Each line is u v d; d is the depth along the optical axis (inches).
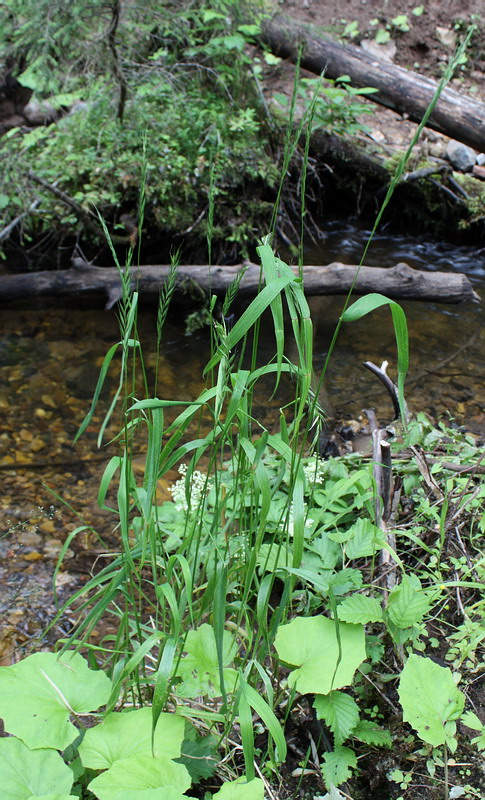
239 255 187.8
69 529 107.0
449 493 87.9
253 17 198.5
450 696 61.7
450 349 157.8
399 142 229.5
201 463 119.2
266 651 63.7
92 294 168.2
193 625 69.3
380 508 81.7
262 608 59.0
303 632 67.7
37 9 158.7
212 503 88.8
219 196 185.6
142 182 54.0
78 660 65.2
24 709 59.2
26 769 54.9
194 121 182.4
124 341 52.6
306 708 70.9
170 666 53.4
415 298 164.7
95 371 149.3
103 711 70.2
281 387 145.1
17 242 194.1
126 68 186.7
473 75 256.1
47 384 144.0
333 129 201.0
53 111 212.8
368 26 263.3
